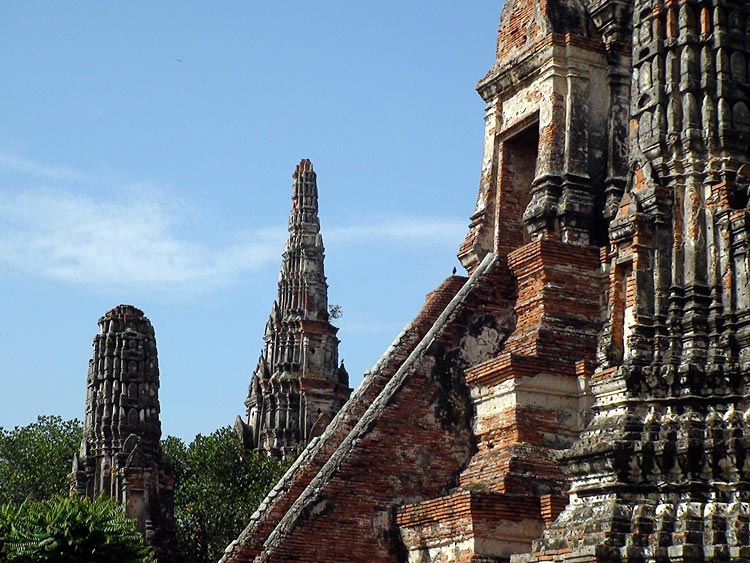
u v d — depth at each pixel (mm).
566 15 35969
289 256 85438
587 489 25172
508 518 29203
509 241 36875
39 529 29938
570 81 35375
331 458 32062
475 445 32844
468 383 33156
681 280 25844
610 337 26656
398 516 31594
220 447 65000
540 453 30891
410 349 35531
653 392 25188
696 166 26234
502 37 38094
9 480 68438
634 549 23672
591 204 34438
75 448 69812
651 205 26328
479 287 34469
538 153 35438
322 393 81312
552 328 32500
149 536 44500
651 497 24469
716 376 24828
